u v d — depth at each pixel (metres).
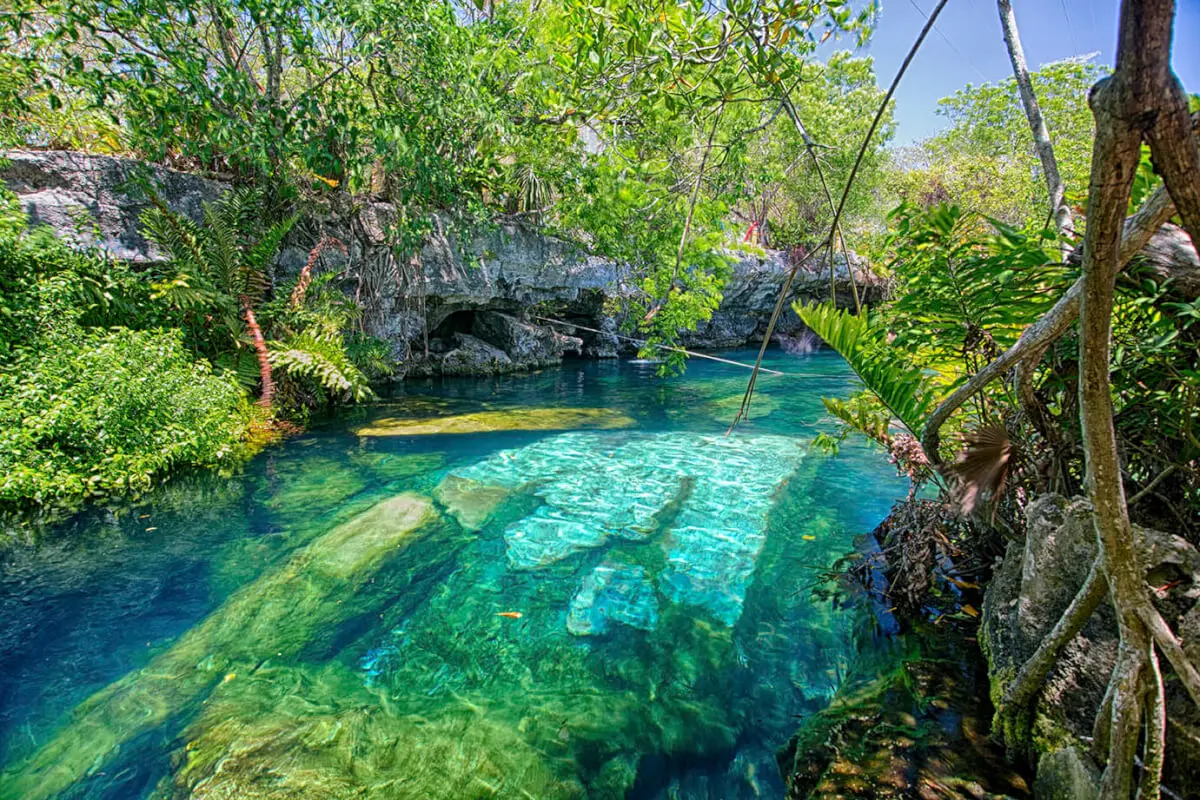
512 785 2.10
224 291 7.21
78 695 2.52
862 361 2.67
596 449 6.46
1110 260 0.90
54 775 2.10
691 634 3.05
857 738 2.19
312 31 7.48
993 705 2.26
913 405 2.63
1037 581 2.06
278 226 7.59
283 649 2.87
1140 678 1.29
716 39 3.14
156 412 5.27
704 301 7.93
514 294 12.05
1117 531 1.18
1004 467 2.19
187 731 2.32
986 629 2.65
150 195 6.70
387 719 2.41
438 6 7.94
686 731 2.41
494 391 10.17
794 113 2.63
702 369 13.59
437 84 8.07
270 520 4.35
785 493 5.12
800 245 17.02
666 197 6.31
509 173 10.92
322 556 3.77
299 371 7.54
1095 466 1.13
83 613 3.14
